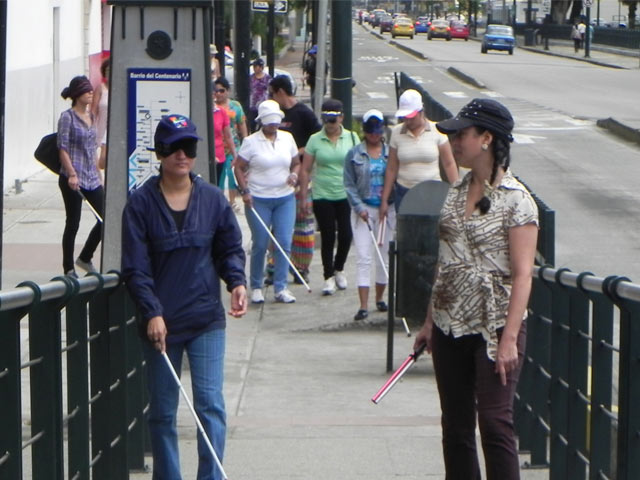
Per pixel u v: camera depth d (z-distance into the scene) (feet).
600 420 51.01
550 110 338.34
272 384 87.56
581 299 54.85
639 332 44.68
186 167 53.21
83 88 114.52
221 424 54.95
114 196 84.64
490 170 47.37
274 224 115.24
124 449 59.82
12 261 126.82
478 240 47.24
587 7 619.26
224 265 54.75
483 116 46.85
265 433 71.05
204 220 53.88
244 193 113.60
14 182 180.75
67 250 117.60
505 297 47.52
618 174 215.51
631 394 44.86
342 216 119.44
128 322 61.67
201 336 54.29
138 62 83.30
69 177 113.80
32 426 47.73
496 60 619.67
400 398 82.94
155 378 54.49
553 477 59.16
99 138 131.85
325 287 120.47
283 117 122.93
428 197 92.07
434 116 197.77
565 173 215.31
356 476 61.87
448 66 559.38
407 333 103.40
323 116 115.65
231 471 62.85
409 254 91.86
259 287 116.88
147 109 83.71
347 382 88.33
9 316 42.83
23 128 188.85
